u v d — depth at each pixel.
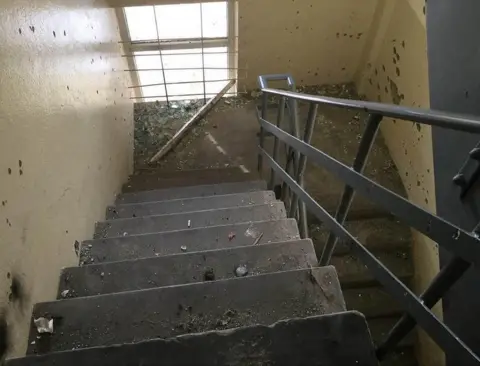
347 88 4.66
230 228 2.13
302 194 1.84
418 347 3.00
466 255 0.75
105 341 1.38
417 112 0.91
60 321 1.44
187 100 4.71
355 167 1.25
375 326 2.99
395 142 3.75
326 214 1.56
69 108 2.17
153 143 4.34
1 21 1.47
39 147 1.73
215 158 4.18
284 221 2.16
